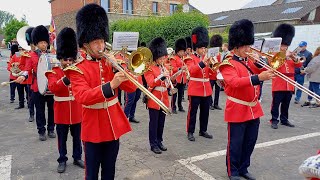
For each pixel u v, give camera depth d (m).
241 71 3.78
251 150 4.02
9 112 8.07
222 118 7.31
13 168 4.38
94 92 2.60
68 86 4.11
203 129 5.78
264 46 4.27
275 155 4.81
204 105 5.62
